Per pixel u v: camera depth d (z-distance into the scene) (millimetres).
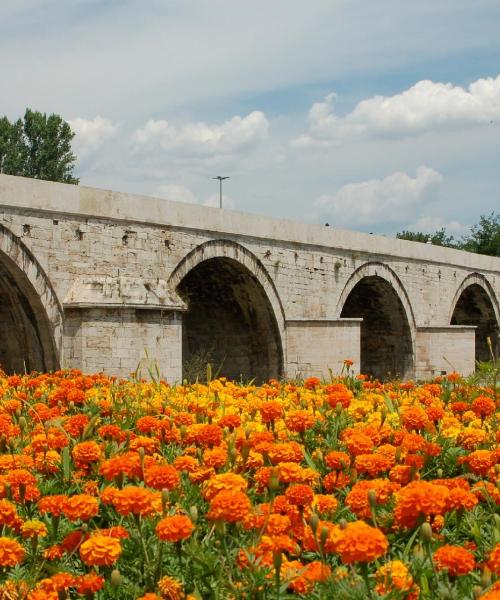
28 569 5191
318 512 5488
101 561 4484
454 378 13047
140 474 5938
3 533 5242
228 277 38344
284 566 4703
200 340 41188
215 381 11211
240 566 4797
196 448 7258
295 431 7973
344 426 8500
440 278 52188
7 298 29203
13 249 27578
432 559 4898
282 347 39344
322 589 4555
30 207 28031
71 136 72250
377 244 46188
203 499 5988
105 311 28844
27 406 9562
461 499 5332
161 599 4547
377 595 4457
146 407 9742
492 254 87062
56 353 28750
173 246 33281
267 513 5047
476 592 4176
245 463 6477
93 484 6309
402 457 6957
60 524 5766
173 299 31000
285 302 39625
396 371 49375
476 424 8805
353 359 40281
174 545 5211
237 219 36719
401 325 49094
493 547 5277
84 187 29859
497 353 58594
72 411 9617
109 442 7477
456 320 61000
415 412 7875
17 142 71062
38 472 6996
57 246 28938
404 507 4875
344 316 50969
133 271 31500
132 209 31531
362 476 6664
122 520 5859
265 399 10352
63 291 29078
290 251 40062
